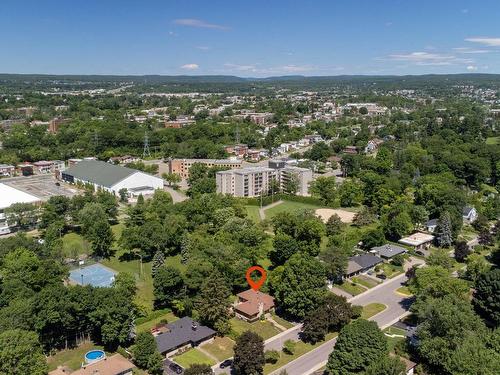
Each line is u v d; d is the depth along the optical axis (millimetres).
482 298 149375
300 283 151125
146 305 162000
